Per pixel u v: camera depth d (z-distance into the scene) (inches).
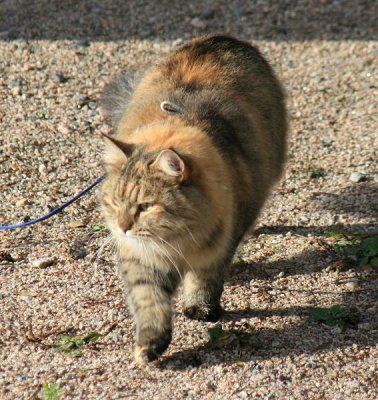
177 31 746.8
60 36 720.3
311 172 566.9
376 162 578.9
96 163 558.9
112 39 723.4
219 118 395.5
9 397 352.5
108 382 362.9
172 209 346.6
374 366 373.7
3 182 536.1
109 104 496.4
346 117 642.8
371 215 514.0
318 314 406.6
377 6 802.8
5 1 766.5
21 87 644.1
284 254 472.4
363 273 452.4
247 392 356.5
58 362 376.2
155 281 372.5
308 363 375.9
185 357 379.9
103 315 410.9
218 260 386.3
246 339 388.5
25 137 583.8
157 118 393.1
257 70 455.5
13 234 485.1
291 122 634.2
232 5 796.6
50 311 413.7
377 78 693.9
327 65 713.0
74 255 464.8
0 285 435.2
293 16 783.7
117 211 352.5
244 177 390.9
